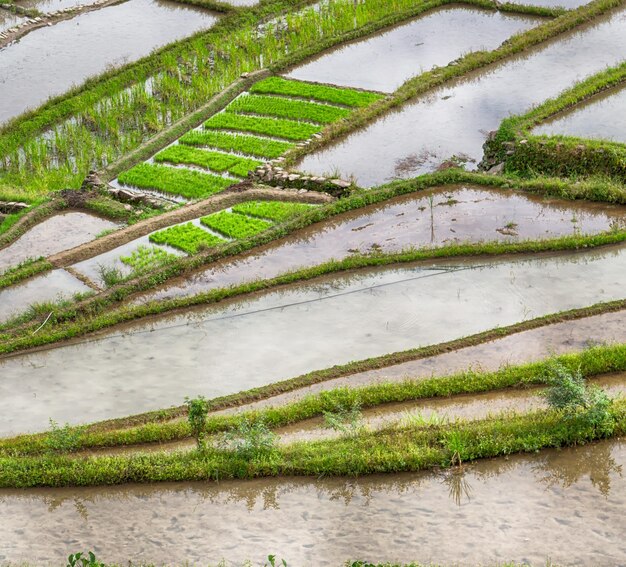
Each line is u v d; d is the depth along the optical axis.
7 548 14.86
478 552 13.88
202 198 27.59
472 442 16.03
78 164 31.14
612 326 19.58
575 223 24.48
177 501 15.64
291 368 19.58
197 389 19.16
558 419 16.38
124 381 19.67
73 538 14.98
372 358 19.31
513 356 18.92
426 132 31.05
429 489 15.33
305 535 14.59
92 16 43.75
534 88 33.03
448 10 40.75
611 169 26.50
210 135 31.75
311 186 27.80
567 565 13.48
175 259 24.27
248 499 15.52
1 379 20.09
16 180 30.86
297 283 23.02
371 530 14.55
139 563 14.30
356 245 24.61
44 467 16.45
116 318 21.91
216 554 14.34
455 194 26.80
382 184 27.88
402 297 21.89
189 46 38.84
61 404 19.02
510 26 38.75
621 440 16.06
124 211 27.67
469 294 21.67
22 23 42.44
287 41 38.59
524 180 26.92
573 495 14.92
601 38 36.44
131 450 17.27
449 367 18.80
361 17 39.69
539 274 22.20
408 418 17.14
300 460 15.99
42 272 24.75
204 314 22.08
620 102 31.12
